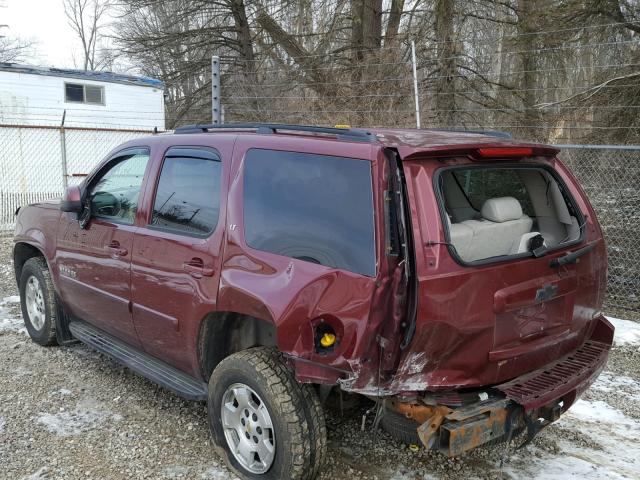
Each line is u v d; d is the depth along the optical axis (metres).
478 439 2.81
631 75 8.31
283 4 16.52
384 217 2.76
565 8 10.46
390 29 14.43
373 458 3.66
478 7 13.42
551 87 10.63
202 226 3.60
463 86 12.59
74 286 4.77
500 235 3.35
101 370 4.95
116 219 4.35
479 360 2.86
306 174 3.14
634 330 6.15
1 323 6.18
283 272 3.07
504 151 3.09
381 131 3.29
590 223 3.61
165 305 3.77
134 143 4.41
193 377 3.83
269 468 3.16
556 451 3.80
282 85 14.75
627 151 7.73
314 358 2.87
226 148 3.61
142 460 3.59
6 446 3.71
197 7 19.56
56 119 18.00
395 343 2.73
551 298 3.15
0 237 11.89
